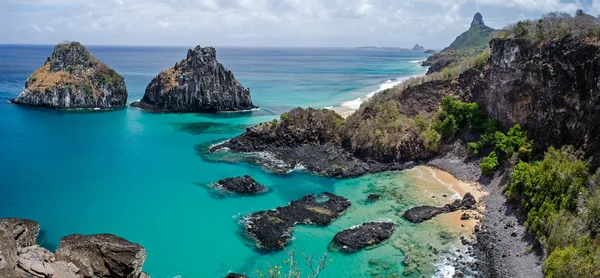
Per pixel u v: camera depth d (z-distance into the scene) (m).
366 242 50.56
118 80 144.50
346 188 69.19
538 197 50.75
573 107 57.81
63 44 151.50
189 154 88.44
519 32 74.38
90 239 25.17
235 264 47.44
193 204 63.16
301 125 92.31
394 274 44.75
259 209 61.38
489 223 54.59
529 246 46.94
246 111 138.00
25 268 21.84
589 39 58.50
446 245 50.16
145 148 92.88
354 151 84.19
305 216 57.66
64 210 60.88
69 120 119.88
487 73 81.06
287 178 74.25
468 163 73.81
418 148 80.38
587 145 53.75
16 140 96.88
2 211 59.94
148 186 70.25
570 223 42.78
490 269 45.12
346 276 44.66
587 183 48.09
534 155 62.84
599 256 37.59
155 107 138.38
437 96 90.00
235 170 78.12
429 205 61.28
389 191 67.25
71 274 23.34
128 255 24.78
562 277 37.41
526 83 68.19
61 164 80.88
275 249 50.25
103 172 76.88
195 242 52.16
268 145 89.94
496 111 76.06
